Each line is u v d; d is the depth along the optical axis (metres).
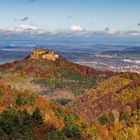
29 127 77.50
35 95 113.62
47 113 94.94
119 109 155.50
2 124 74.25
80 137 84.94
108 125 134.75
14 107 91.69
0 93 103.31
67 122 88.81
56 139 77.06
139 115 144.00
